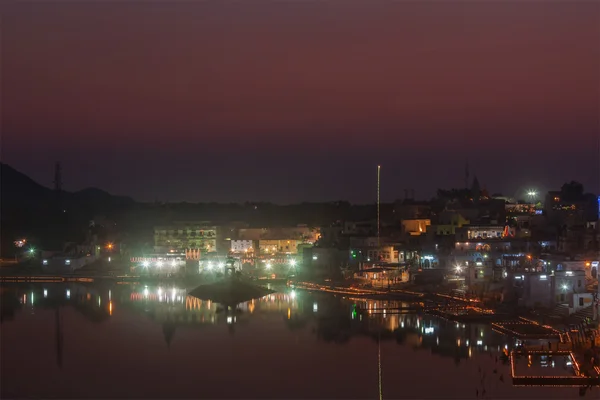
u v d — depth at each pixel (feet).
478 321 384.47
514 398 251.39
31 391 274.57
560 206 636.48
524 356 303.07
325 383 279.69
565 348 310.65
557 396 251.60
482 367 291.79
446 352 320.09
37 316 428.15
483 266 476.95
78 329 387.14
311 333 370.53
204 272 654.53
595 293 374.02
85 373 298.35
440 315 403.54
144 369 304.09
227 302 481.46
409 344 339.16
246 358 320.09
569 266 434.30
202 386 279.08
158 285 595.06
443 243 574.56
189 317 422.00
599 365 281.95
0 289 564.71
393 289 509.76
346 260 623.36
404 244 604.49
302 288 558.56
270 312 436.76
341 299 488.85
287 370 299.17
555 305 388.16
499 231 576.20
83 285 595.88
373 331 370.73
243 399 262.88
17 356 326.65
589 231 531.50
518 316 387.96
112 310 450.30
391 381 278.67
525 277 404.16
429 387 268.82
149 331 381.81
